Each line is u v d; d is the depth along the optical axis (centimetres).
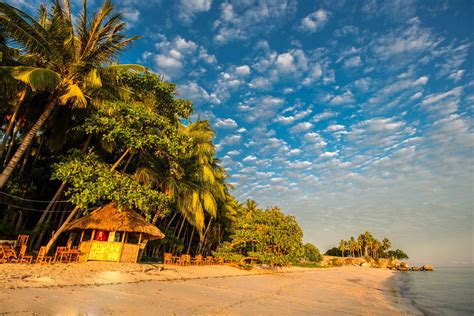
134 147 1510
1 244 1142
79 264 1293
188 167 2489
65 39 1394
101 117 1458
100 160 1602
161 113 1988
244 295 1225
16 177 1639
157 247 2681
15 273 910
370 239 10562
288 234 2630
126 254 1534
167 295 980
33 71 1193
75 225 1481
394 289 2900
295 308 1069
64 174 1288
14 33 1247
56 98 1387
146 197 1431
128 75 1850
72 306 679
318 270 4338
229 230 4000
